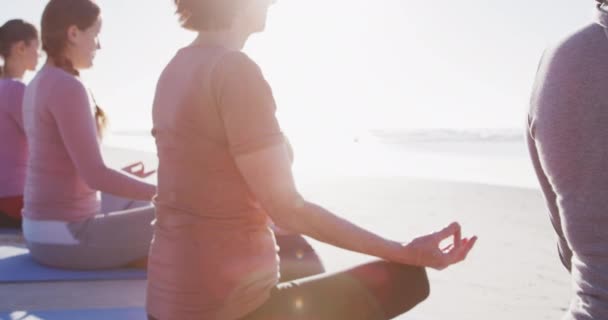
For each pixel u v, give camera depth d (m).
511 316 3.98
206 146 1.52
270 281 1.61
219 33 1.59
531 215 9.09
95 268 2.96
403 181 14.45
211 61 1.50
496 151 35.75
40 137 2.80
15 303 2.50
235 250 1.54
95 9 2.82
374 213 8.98
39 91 2.73
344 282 1.66
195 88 1.51
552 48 1.26
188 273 1.54
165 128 1.59
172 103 1.57
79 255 2.90
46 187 2.84
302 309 1.60
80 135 2.67
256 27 1.65
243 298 1.56
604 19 1.17
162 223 1.61
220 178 1.53
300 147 43.69
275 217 1.52
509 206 10.15
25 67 3.97
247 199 1.56
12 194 3.94
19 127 3.90
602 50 1.16
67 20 2.74
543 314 4.04
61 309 2.44
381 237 1.60
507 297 4.47
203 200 1.54
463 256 1.71
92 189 2.83
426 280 1.73
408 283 1.70
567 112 1.18
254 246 1.57
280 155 1.48
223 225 1.54
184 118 1.54
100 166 2.70
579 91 1.17
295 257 2.64
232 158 1.52
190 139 1.53
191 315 1.54
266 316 1.59
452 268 5.50
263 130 1.46
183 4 1.59
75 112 2.67
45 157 2.82
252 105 1.46
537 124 1.26
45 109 2.71
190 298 1.54
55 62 2.78
